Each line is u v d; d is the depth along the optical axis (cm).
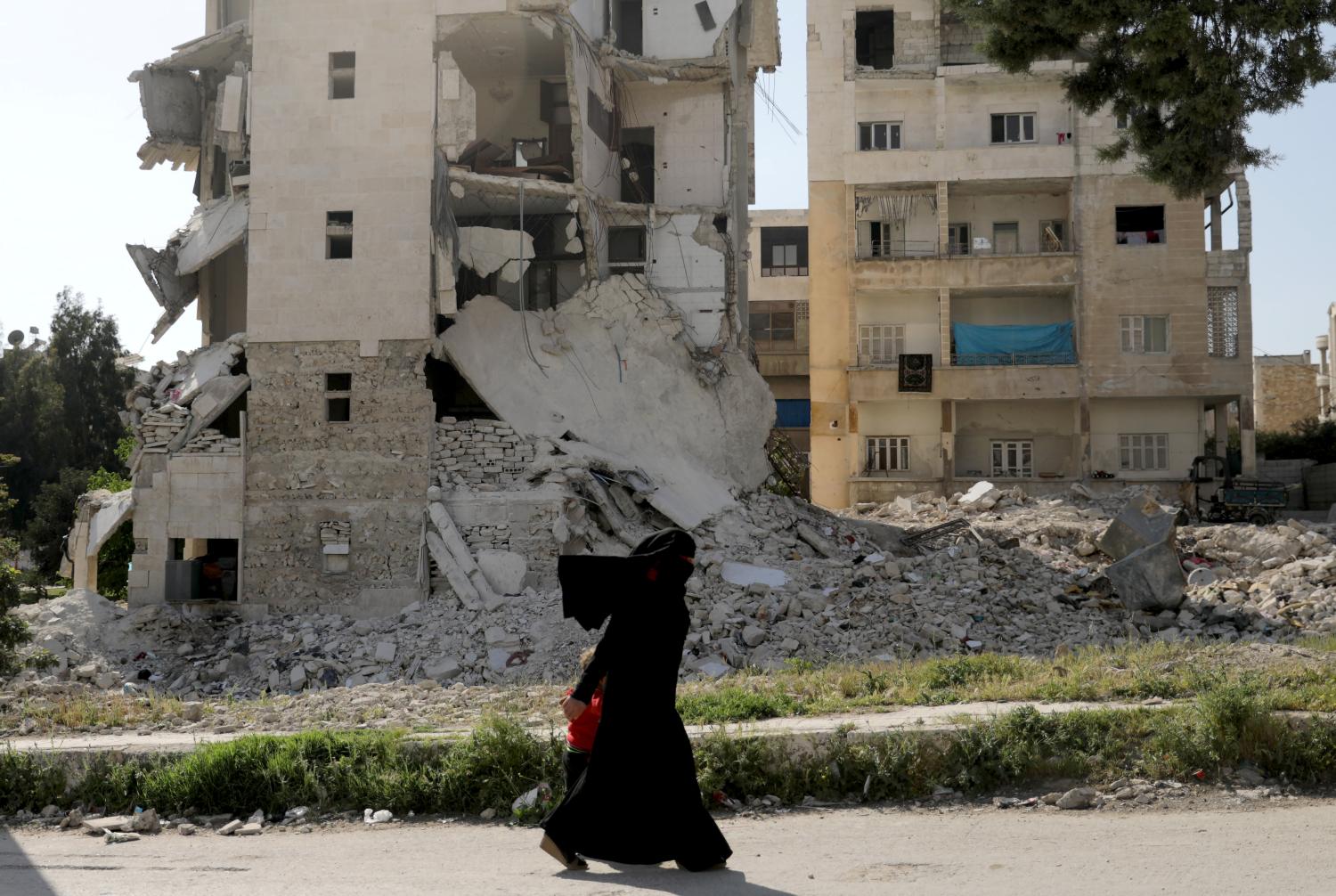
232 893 673
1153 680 1162
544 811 894
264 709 1437
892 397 4531
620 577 713
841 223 4631
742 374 3469
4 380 6412
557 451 2986
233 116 3139
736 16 3856
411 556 2856
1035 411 4597
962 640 2211
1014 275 4506
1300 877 636
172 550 2958
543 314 3294
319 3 3027
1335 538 3256
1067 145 4503
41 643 2489
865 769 931
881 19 4916
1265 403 7456
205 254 3134
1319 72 1847
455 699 1455
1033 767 927
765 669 2000
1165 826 790
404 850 806
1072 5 1881
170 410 2972
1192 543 3281
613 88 3575
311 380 2955
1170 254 4438
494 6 3020
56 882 726
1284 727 923
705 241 3503
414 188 2969
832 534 3316
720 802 905
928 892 626
